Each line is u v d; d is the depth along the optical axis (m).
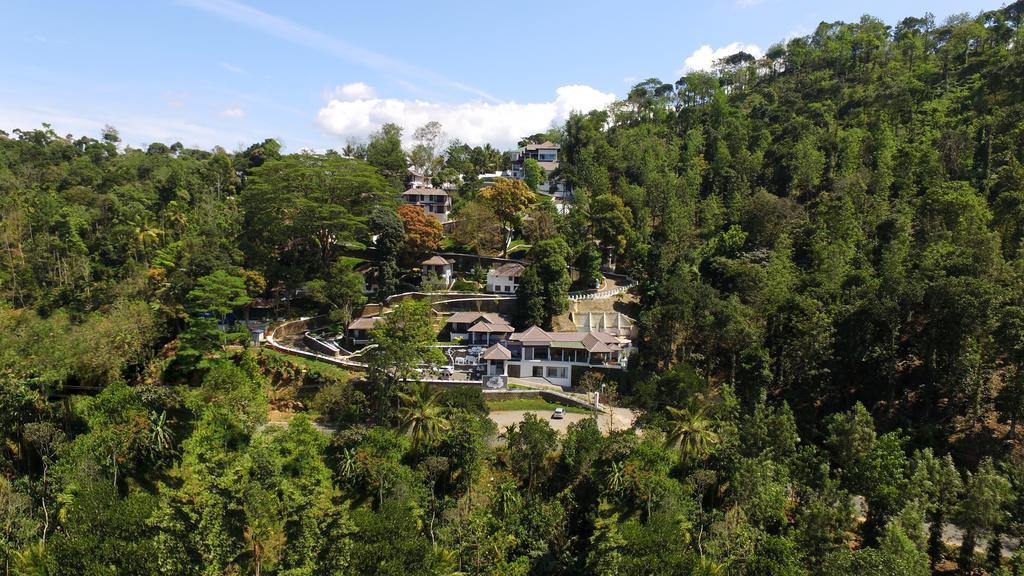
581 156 140.25
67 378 65.38
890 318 67.62
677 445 57.47
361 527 46.38
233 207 131.50
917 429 64.44
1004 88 116.44
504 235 118.94
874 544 49.91
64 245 112.88
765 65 199.12
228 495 48.16
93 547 41.94
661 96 190.25
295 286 96.06
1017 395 59.59
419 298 101.12
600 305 101.88
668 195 120.75
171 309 81.75
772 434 56.28
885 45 164.38
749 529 45.97
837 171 115.50
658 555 42.94
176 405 61.19
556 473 59.94
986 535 48.09
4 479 52.53
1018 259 69.75
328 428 69.25
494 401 76.69
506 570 46.28
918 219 89.00
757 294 83.50
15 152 179.00
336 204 104.12
